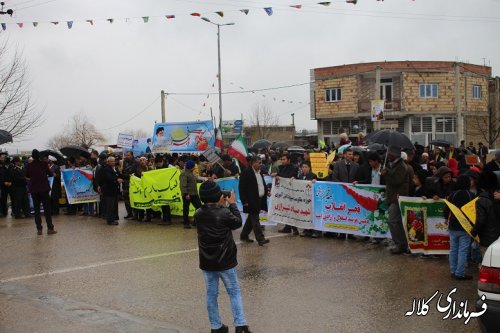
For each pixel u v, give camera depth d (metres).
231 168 14.68
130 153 16.56
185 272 9.01
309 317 6.60
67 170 17.20
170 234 12.87
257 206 11.25
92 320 6.64
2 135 17.02
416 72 42.97
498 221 7.44
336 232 11.90
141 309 7.09
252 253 10.41
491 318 5.00
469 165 14.83
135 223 14.95
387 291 7.62
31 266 9.77
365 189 11.47
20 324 6.53
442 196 9.77
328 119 46.12
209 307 5.95
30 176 13.15
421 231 9.91
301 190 12.45
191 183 13.67
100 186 15.09
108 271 9.23
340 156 14.41
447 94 43.22
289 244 11.34
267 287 7.99
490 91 46.47
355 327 6.20
